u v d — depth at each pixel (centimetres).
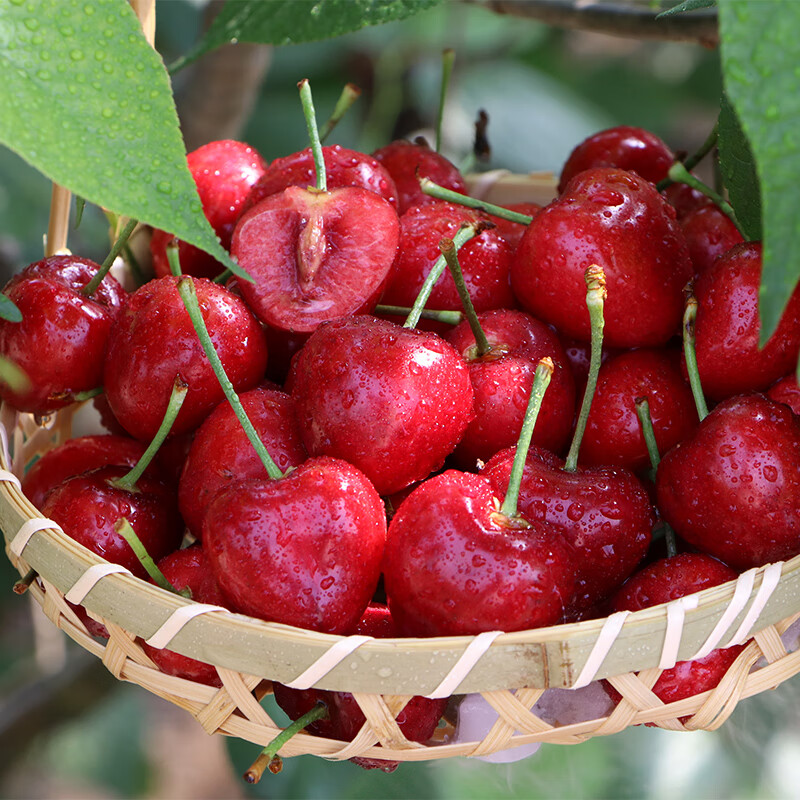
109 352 37
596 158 42
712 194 40
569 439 38
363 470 35
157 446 36
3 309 35
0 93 30
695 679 34
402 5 39
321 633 33
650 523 36
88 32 31
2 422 38
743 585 33
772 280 28
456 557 33
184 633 33
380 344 35
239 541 33
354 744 33
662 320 37
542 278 37
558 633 32
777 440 35
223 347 36
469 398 36
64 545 34
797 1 28
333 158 39
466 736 34
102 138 30
